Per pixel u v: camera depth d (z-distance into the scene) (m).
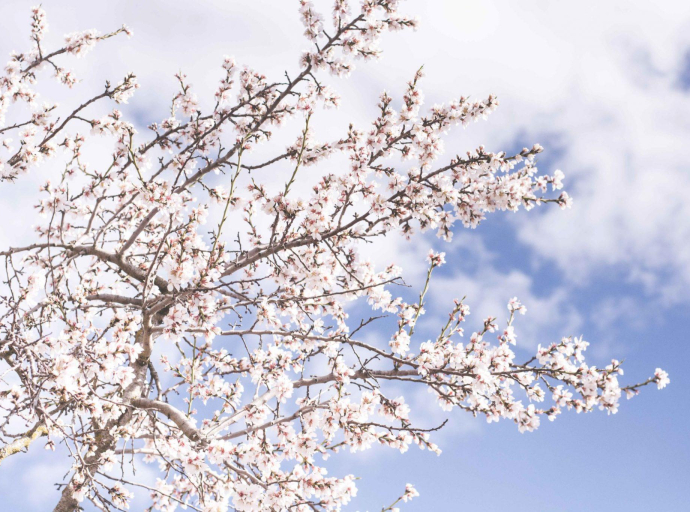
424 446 5.15
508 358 4.97
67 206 5.23
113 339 4.54
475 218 5.18
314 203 5.30
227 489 5.46
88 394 4.62
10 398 4.58
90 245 5.89
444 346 6.11
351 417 5.03
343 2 4.91
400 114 5.33
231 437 5.36
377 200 5.18
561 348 4.84
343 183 5.39
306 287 5.80
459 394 5.04
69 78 6.16
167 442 5.37
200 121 6.28
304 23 4.96
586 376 4.55
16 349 4.22
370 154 5.51
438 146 5.29
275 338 6.64
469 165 5.29
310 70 5.21
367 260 6.09
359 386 5.27
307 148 5.76
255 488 4.89
